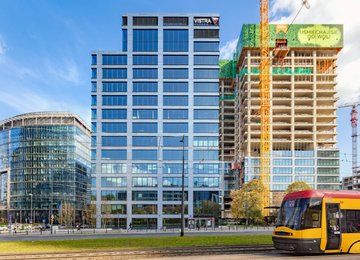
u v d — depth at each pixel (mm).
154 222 68625
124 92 73000
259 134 112000
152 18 75250
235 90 131250
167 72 73625
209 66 73625
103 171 70500
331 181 104000
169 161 70875
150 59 74062
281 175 104125
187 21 75250
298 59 114250
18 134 135125
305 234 16766
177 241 25312
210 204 69062
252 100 111188
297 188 77875
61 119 136500
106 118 72250
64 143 133000
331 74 110438
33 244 24031
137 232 47125
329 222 17328
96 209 67812
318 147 109312
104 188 69875
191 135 71750
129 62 73812
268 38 110375
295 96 115438
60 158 131500
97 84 73125
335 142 107688
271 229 53969
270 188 103250
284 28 111562
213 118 72312
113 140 71625
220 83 136250
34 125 134125
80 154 140750
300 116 107625
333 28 111875
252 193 74688
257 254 18641
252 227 59656
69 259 17547
